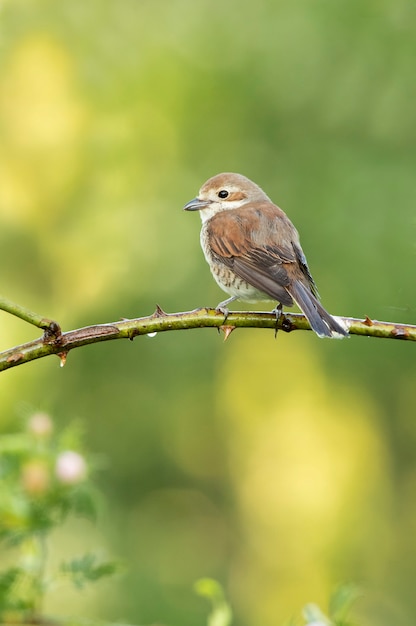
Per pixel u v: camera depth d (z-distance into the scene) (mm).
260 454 15375
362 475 15406
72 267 14609
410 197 13727
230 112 14758
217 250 8094
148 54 15031
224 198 8836
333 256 13531
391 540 15242
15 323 14094
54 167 15055
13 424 13609
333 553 15203
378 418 14938
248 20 14977
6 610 6473
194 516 14836
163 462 14383
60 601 12500
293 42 14602
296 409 15141
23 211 14984
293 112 14555
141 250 14414
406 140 14094
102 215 14727
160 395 14312
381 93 14234
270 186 14266
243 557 15109
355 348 14469
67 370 14180
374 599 14781
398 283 13266
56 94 15203
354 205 13750
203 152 14781
